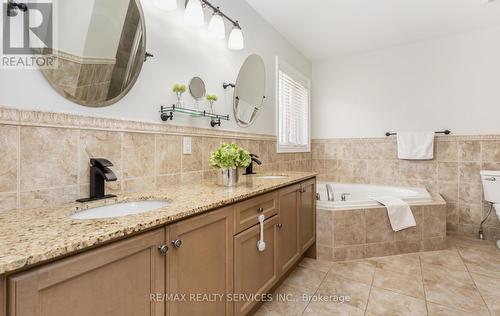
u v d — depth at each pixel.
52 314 0.60
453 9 2.43
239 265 1.28
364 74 3.46
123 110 1.31
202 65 1.81
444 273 2.06
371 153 3.42
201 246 1.05
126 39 1.31
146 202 1.22
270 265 1.59
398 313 1.57
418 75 3.16
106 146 1.23
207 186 1.52
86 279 0.67
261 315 1.57
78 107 1.13
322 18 2.60
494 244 2.66
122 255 0.74
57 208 0.98
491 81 2.79
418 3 2.34
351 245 2.35
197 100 1.75
